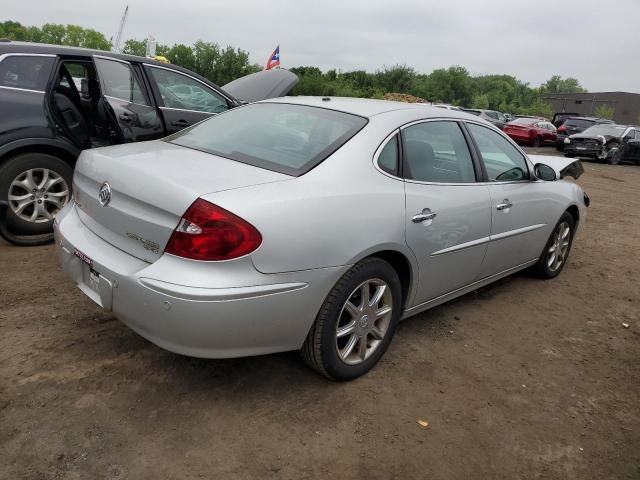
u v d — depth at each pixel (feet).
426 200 10.23
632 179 48.75
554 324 13.42
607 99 249.96
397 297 10.10
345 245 8.59
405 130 10.45
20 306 11.37
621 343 12.71
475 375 10.53
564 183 16.17
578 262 19.12
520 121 79.61
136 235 8.16
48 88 15.30
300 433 8.25
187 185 7.76
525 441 8.71
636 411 9.89
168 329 7.64
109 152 9.64
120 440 7.71
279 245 7.79
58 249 9.89
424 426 8.77
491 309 13.94
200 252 7.43
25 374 8.98
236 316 7.61
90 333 10.48
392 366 10.48
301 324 8.46
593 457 8.50
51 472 7.04
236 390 9.12
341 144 9.46
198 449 7.70
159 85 17.75
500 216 12.59
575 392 10.34
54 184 15.56
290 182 8.43
